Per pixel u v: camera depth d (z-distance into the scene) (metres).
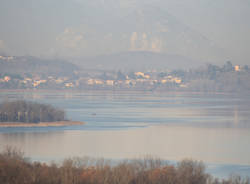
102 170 140.75
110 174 138.12
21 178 127.31
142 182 138.38
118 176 137.88
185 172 149.00
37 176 129.25
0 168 130.25
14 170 131.12
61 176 131.12
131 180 138.88
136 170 149.25
